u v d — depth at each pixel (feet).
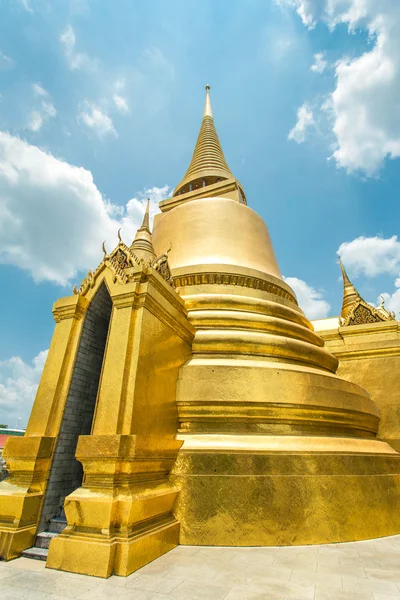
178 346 26.94
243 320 31.55
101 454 17.87
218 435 23.84
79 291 26.45
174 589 14.21
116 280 24.26
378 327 45.09
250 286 37.29
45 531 19.86
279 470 22.27
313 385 27.43
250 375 25.84
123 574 15.37
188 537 20.22
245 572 16.22
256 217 46.34
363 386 41.93
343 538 21.62
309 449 23.97
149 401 21.21
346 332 46.70
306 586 14.92
